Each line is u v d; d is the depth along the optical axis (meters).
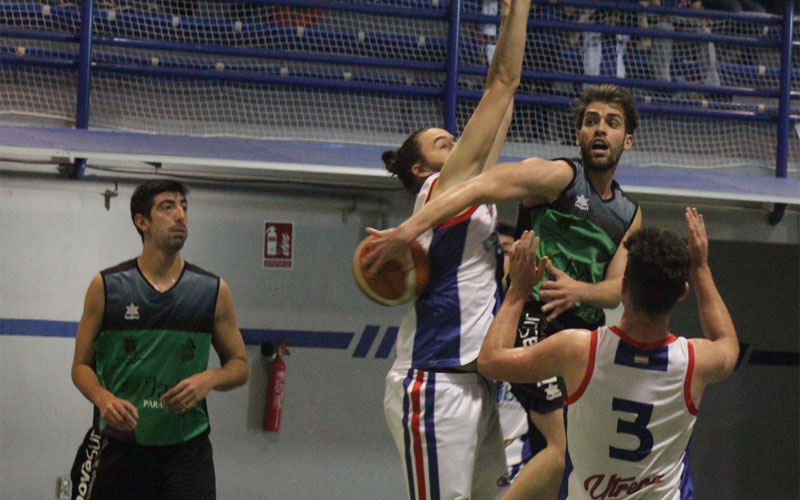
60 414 14.57
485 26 17.48
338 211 15.63
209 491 9.73
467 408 7.50
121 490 9.59
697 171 16.39
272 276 15.39
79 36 15.59
